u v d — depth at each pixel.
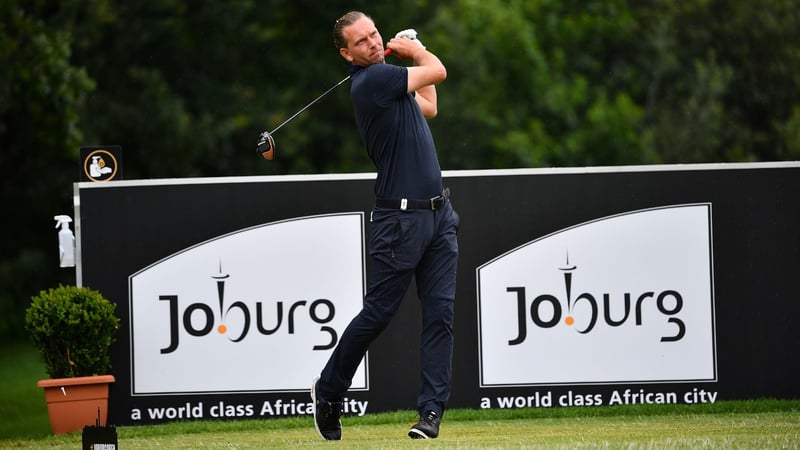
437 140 76.19
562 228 25.58
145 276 25.41
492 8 82.38
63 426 24.62
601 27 88.56
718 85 80.62
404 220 19.00
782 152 81.88
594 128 79.12
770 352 25.61
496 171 25.58
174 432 24.25
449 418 24.77
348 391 25.52
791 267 25.64
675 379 25.52
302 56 78.31
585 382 25.47
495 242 25.55
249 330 25.41
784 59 85.25
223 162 72.31
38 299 24.83
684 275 25.58
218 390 25.34
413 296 25.64
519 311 25.50
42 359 25.47
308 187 25.53
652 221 25.61
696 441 19.33
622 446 18.73
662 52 85.00
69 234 25.59
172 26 71.62
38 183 70.38
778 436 20.11
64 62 55.94
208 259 25.44
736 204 25.67
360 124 19.34
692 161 78.62
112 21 68.38
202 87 73.25
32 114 59.44
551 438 20.69
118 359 25.36
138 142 69.56
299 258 25.48
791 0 86.19
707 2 86.75
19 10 56.72
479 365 25.42
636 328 25.52
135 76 70.19
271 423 24.77
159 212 25.48
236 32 74.31
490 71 81.00
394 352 25.58
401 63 76.62
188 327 25.39
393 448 18.67
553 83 83.81
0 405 39.56
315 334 25.47
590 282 25.53
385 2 79.62
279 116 73.25
